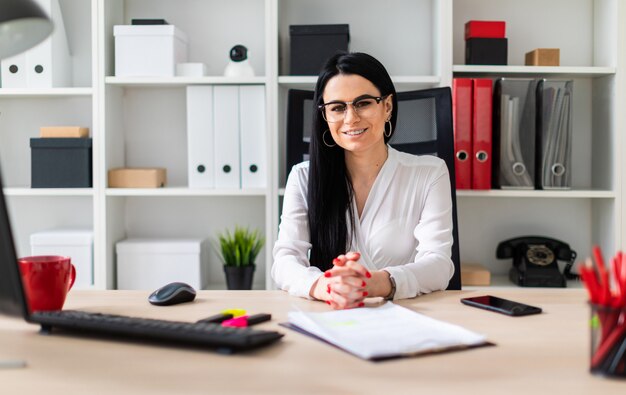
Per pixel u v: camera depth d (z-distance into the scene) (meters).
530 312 1.24
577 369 0.91
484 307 1.29
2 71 2.62
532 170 2.56
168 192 2.59
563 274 2.65
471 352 0.99
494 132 2.60
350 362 0.95
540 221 2.87
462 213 2.86
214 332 1.01
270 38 2.56
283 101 2.79
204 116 2.61
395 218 1.81
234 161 2.61
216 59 2.87
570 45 2.84
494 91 2.60
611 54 2.64
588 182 2.85
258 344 1.00
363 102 1.67
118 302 1.37
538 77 2.80
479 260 2.87
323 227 1.79
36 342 1.06
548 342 1.05
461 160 2.54
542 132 2.56
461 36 2.83
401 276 1.40
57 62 2.66
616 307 0.85
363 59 1.70
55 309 1.24
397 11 2.83
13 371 0.91
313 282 1.40
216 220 2.91
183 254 2.65
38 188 2.61
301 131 2.36
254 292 1.49
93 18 2.57
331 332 1.06
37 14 1.10
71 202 2.90
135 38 2.59
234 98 2.60
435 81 2.57
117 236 2.76
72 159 2.61
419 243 1.78
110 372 0.91
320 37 2.60
